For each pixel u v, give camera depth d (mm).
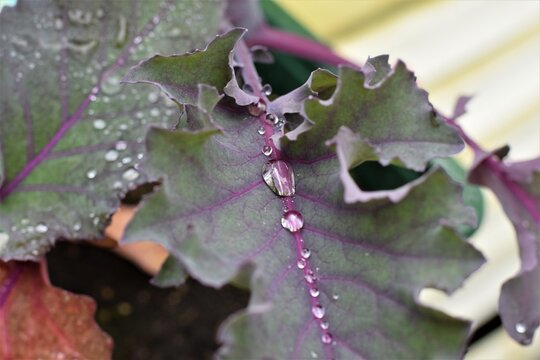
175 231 128
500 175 186
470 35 393
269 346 120
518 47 396
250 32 233
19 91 173
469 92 384
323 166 146
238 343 117
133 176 171
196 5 185
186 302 227
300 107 154
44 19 175
